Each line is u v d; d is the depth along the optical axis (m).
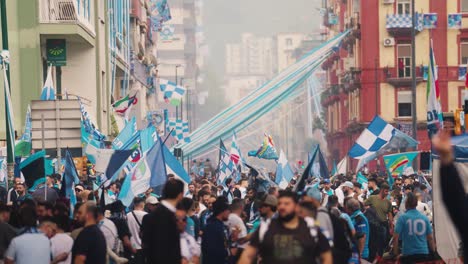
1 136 52.47
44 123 39.50
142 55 107.69
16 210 25.31
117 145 45.38
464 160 25.84
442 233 27.30
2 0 38.94
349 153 40.47
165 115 100.06
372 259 34.06
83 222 21.45
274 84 64.06
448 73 109.19
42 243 20.56
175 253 20.89
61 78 67.19
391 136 40.09
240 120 64.00
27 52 56.34
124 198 29.56
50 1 58.81
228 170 55.62
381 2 110.69
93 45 66.50
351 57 122.12
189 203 27.06
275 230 16.84
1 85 53.81
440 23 109.56
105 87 75.00
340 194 42.31
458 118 49.94
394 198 42.53
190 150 71.31
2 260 22.12
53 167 42.50
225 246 24.66
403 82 110.12
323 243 16.86
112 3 79.50
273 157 63.69
